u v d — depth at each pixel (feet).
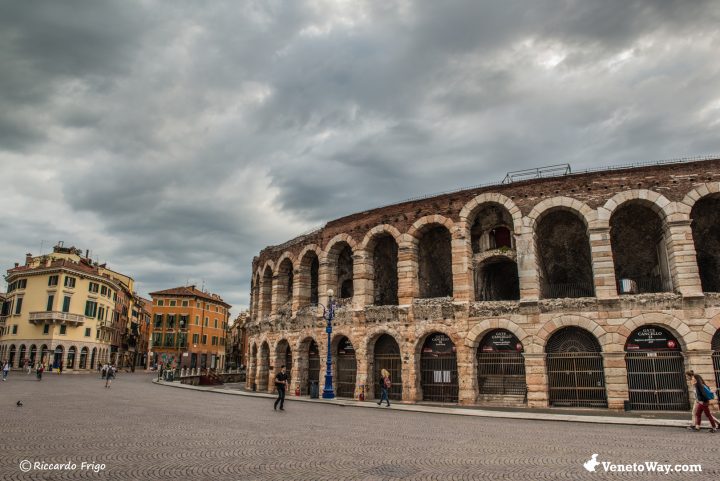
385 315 113.50
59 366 265.34
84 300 283.18
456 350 103.35
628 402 88.02
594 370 93.91
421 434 58.90
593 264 95.50
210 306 391.24
